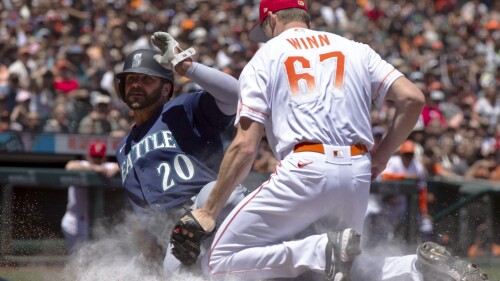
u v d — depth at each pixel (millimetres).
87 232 26250
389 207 28672
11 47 36875
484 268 25797
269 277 13000
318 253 12500
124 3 46531
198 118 14570
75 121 31453
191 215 12773
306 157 12391
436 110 39875
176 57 13695
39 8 43250
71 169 26828
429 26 55406
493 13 58938
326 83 12641
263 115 12625
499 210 29781
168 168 14477
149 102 14773
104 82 36719
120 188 26875
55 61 37406
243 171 12641
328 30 49719
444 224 29766
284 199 12539
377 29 52375
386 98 13203
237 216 12852
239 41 45312
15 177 26156
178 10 46500
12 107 31938
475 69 49969
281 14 13594
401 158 29766
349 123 12617
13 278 18875
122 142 15227
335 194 12500
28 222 25859
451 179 30609
